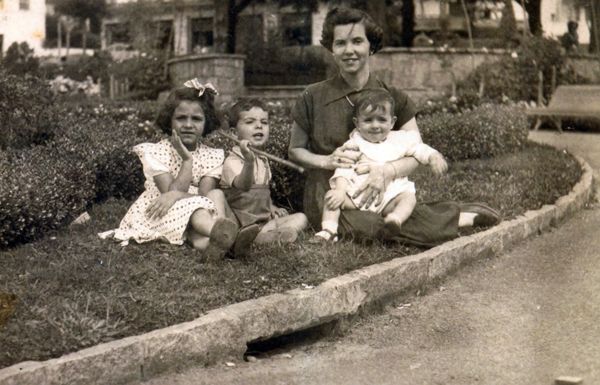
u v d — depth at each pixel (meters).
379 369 3.86
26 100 7.30
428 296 4.95
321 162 5.43
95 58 15.88
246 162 5.22
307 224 5.46
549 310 4.54
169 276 4.46
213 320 3.89
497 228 5.84
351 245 5.14
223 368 3.84
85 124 8.04
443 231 5.39
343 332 4.43
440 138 8.95
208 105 5.48
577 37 15.28
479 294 4.92
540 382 3.60
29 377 3.24
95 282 4.30
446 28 18.11
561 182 7.51
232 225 4.64
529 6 15.66
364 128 5.39
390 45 17.97
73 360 3.38
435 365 3.88
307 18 18.28
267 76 17.98
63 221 5.66
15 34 9.37
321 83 5.77
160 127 5.54
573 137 11.23
